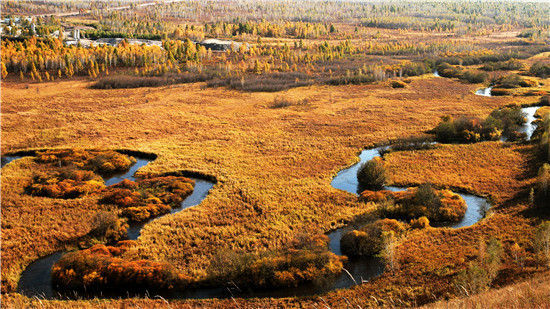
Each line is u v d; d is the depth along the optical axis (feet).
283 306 108.37
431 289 109.81
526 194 172.96
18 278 122.52
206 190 189.98
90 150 236.63
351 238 137.59
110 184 196.13
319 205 170.71
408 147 244.83
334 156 233.35
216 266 122.62
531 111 334.03
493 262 109.60
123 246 137.80
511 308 57.62
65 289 116.78
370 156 238.27
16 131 268.41
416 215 159.74
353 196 179.52
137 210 162.09
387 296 109.50
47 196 175.73
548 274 101.50
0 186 181.98
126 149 238.89
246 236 145.89
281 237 145.18
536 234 126.62
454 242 138.00
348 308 104.01
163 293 116.26
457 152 234.99
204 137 266.77
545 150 219.20
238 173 206.39
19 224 150.51
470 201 176.04
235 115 320.70
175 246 139.44
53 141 251.39
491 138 258.78
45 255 135.54
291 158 229.45
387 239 134.72
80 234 145.79
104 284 117.39
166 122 298.15
